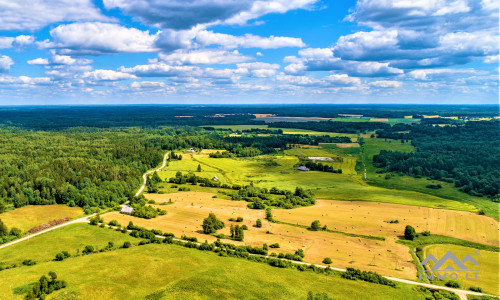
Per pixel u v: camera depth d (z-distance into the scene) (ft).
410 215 453.17
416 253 344.28
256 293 267.59
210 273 297.94
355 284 282.15
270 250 350.64
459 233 390.63
